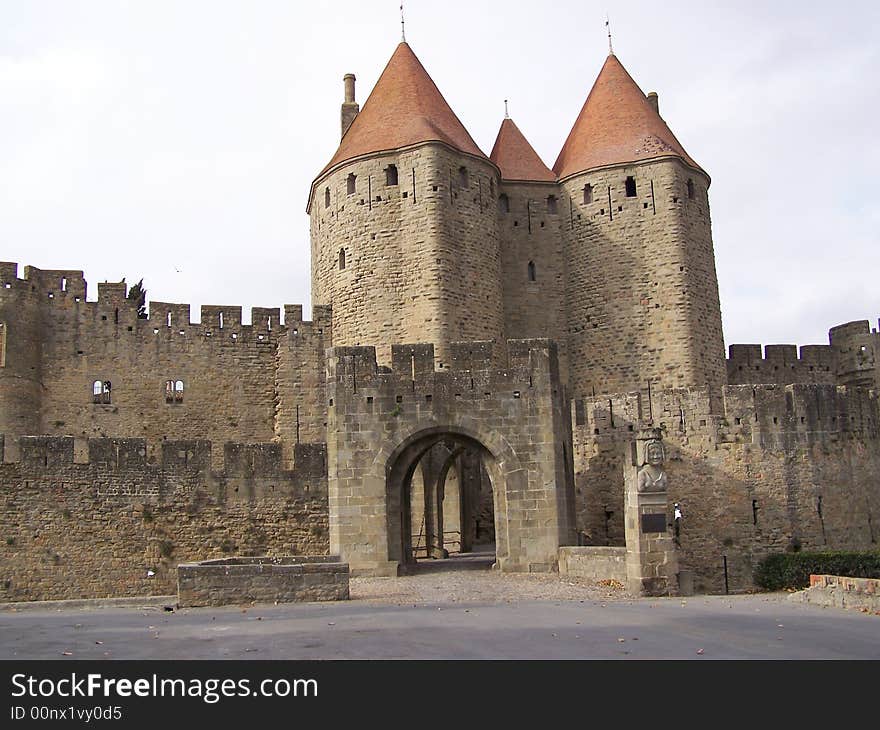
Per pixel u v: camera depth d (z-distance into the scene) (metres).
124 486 34.69
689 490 35.12
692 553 34.62
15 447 34.06
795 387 36.00
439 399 31.53
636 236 49.31
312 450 36.19
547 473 31.12
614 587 26.36
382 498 30.97
